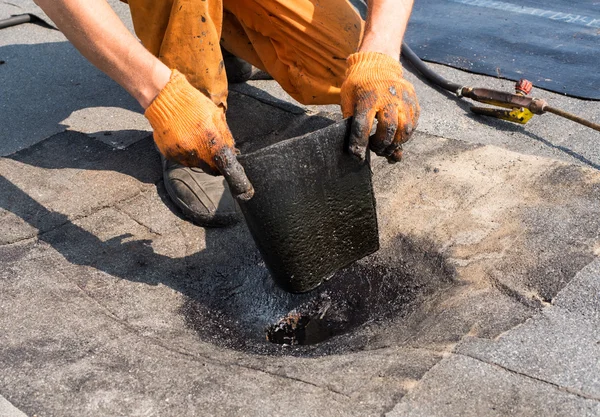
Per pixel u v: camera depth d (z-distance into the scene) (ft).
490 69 11.09
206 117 5.91
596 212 7.30
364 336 6.42
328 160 6.06
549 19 12.85
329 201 6.26
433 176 8.38
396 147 6.29
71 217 8.11
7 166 9.04
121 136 9.70
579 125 9.45
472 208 7.72
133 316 6.68
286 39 8.30
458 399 5.21
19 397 5.54
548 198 7.69
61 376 5.75
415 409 5.14
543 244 6.95
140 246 7.75
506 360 5.54
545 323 5.95
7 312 6.59
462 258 6.98
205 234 7.99
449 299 6.49
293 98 9.73
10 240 7.70
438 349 5.76
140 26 7.72
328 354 6.19
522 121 9.37
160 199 8.50
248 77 10.93
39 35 12.98
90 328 6.40
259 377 5.64
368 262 7.46
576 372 5.39
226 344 6.55
